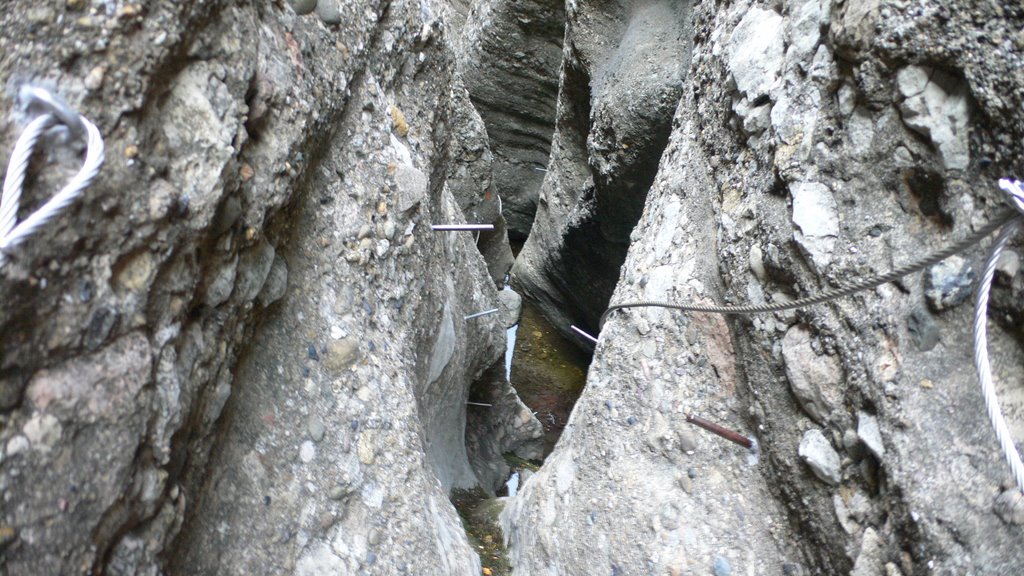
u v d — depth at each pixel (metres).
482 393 2.77
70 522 0.75
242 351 1.16
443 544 1.40
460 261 2.22
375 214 1.49
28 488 0.72
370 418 1.33
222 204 0.98
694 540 1.46
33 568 0.72
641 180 3.08
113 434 0.80
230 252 1.04
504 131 4.96
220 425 1.11
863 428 1.22
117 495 0.80
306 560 1.16
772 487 1.45
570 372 4.36
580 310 4.39
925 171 1.19
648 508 1.54
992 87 1.06
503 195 5.21
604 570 1.53
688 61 2.78
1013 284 1.06
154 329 0.87
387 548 1.26
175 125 0.92
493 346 2.58
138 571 0.86
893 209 1.25
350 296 1.39
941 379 1.14
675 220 1.82
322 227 1.37
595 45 3.35
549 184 4.25
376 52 1.62
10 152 0.71
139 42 0.84
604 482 1.64
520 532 1.81
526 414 3.05
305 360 1.28
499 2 4.37
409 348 1.55
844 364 1.27
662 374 1.66
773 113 1.47
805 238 1.33
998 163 1.08
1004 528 1.03
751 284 1.50
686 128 1.97
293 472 1.20
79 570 0.76
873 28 1.21
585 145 3.89
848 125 1.31
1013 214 0.81
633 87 2.87
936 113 1.15
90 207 0.77
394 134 1.64
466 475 2.29
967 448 1.09
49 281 0.74
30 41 0.76
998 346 1.10
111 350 0.81
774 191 1.46
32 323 0.73
